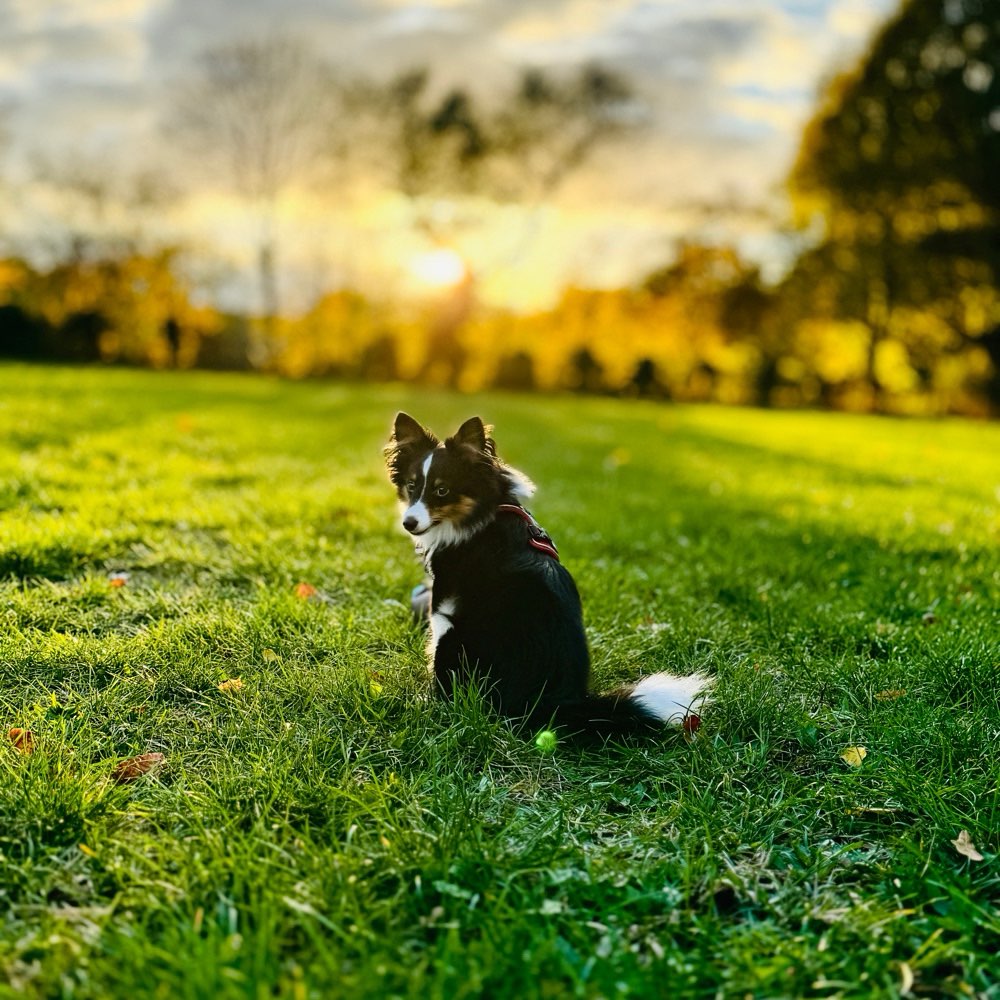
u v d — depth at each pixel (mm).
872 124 9523
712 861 899
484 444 1315
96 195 11992
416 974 722
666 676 1139
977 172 9055
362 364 12672
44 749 1021
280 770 1008
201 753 1077
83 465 2684
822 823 992
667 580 1794
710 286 13922
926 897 866
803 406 12141
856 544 2166
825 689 1306
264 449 3494
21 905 806
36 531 1791
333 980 721
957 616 1587
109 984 724
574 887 852
